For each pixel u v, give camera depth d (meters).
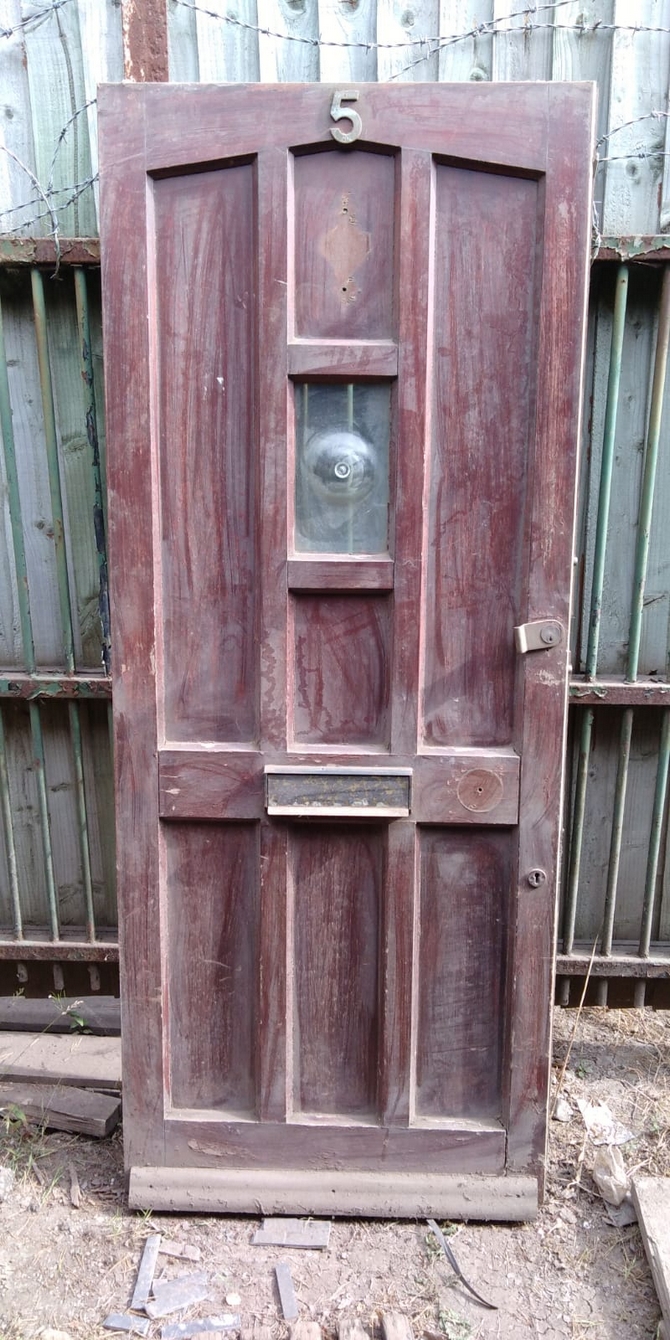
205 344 1.75
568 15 2.14
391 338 1.73
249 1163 1.95
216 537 1.81
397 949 1.88
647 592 2.39
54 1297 1.75
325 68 2.19
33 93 2.23
